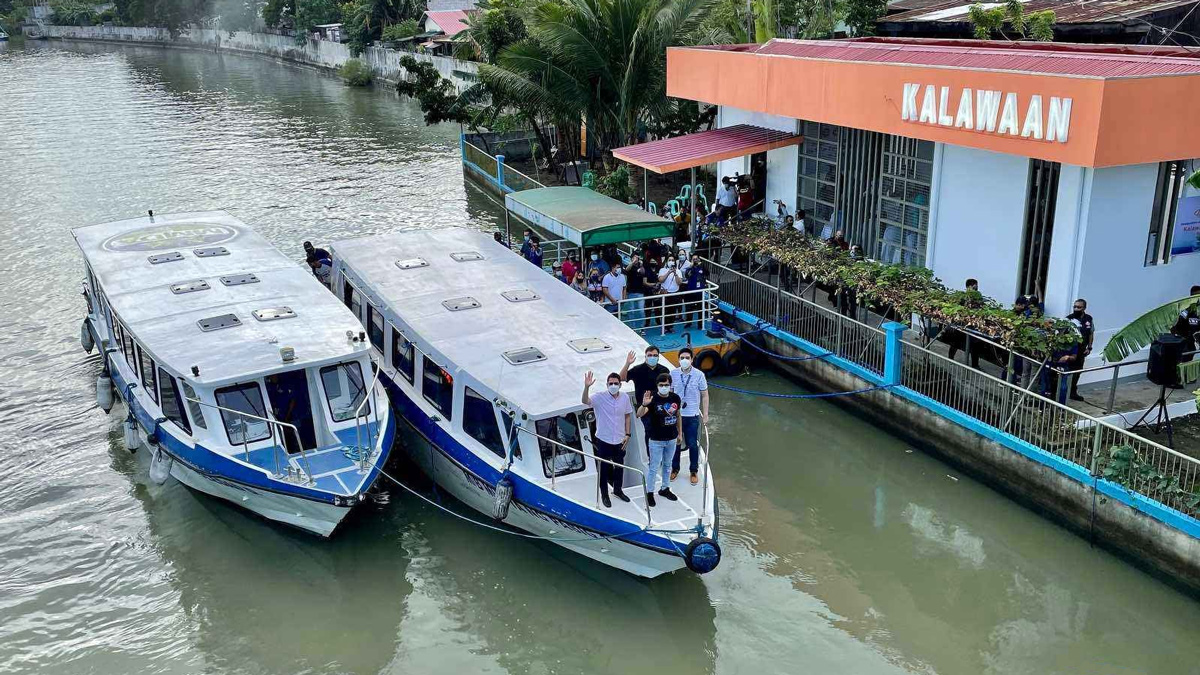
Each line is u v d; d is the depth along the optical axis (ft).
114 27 408.05
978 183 55.21
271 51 317.83
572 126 111.75
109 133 162.20
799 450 54.03
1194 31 72.59
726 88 74.84
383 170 131.34
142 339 47.78
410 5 258.57
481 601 42.09
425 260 60.03
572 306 53.16
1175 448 44.80
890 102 56.80
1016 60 54.54
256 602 42.06
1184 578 39.55
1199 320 48.39
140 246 61.82
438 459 48.73
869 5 90.17
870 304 56.65
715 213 74.02
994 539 45.37
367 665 38.27
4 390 62.18
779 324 62.49
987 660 37.68
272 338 47.91
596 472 44.16
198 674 37.73
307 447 47.39
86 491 50.60
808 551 44.86
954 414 49.73
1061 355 46.96
